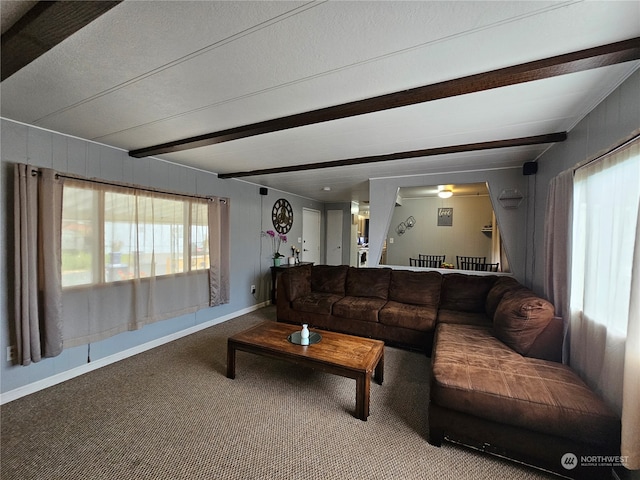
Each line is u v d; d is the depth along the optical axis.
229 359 2.52
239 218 4.54
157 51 1.31
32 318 2.18
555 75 1.42
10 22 1.11
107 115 2.04
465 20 1.11
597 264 1.69
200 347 3.22
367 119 2.10
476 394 1.61
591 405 1.45
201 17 1.09
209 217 3.82
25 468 1.53
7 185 2.14
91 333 2.59
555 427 1.46
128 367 2.72
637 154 1.37
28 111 1.98
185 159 3.28
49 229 2.24
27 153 2.22
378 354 2.26
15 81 1.58
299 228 6.33
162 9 1.05
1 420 1.92
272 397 2.24
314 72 1.48
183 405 2.12
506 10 1.06
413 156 2.94
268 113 1.98
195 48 1.29
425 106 1.88
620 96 1.56
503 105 1.86
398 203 6.05
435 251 6.19
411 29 1.16
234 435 1.80
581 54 1.27
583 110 1.91
